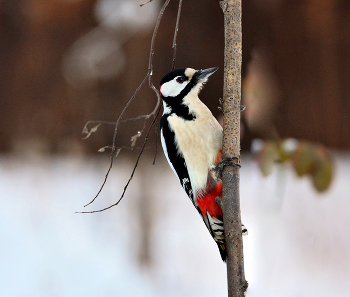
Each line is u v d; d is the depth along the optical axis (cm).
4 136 1611
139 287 965
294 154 523
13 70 1570
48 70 1534
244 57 1138
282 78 1458
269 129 550
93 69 1406
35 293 950
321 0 1423
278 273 898
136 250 1102
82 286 970
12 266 1066
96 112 1483
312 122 1484
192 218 1239
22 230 1245
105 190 1368
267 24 1402
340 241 976
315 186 524
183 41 1398
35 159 1578
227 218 463
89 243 1146
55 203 1343
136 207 1221
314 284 864
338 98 1470
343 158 1448
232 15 462
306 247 944
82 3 1470
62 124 1561
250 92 568
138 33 1369
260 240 977
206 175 566
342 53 1464
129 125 1432
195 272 1018
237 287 450
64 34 1514
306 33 1440
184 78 602
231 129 469
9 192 1462
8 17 1538
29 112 1573
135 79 1406
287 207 1096
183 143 578
